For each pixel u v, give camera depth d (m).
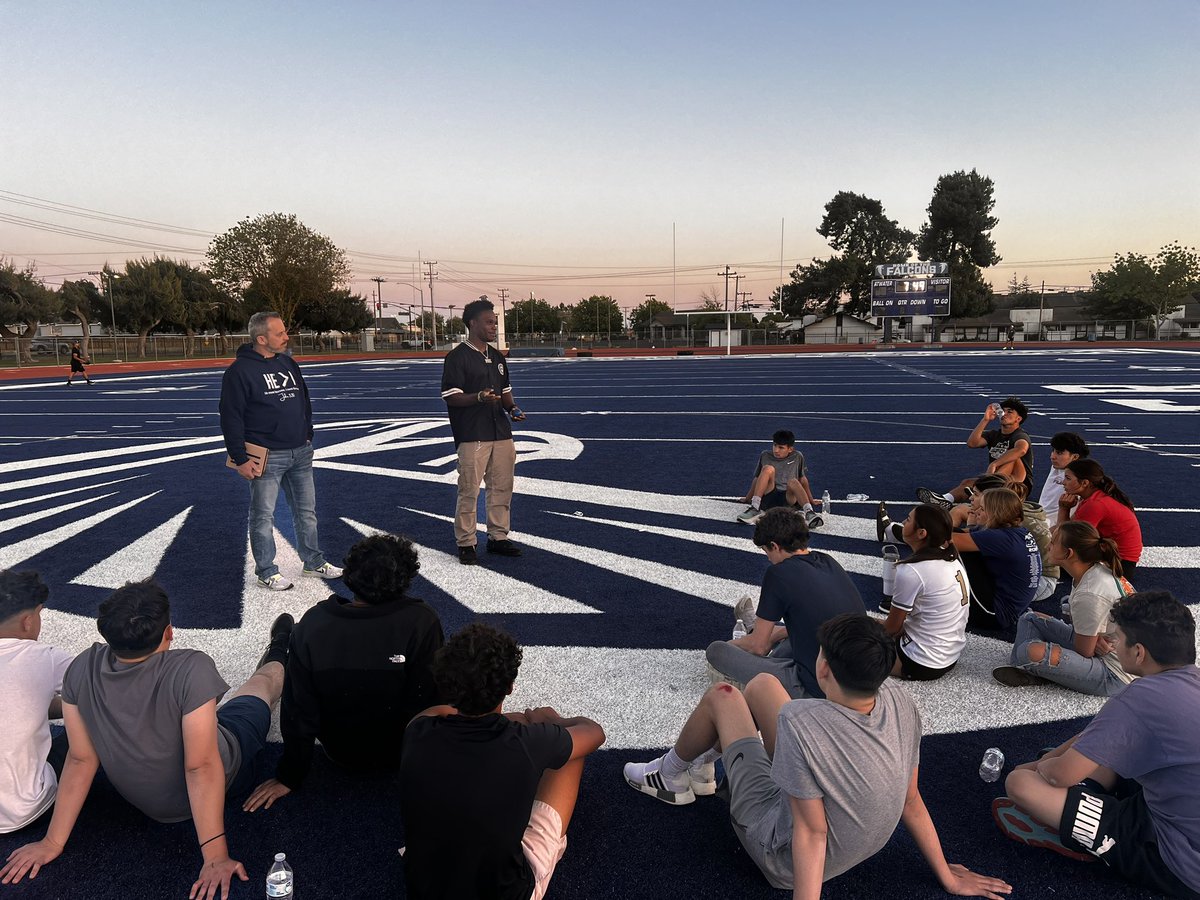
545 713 2.91
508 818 2.18
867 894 2.56
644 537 6.87
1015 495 4.64
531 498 8.43
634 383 27.06
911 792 2.42
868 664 2.13
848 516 7.63
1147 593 2.52
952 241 71.19
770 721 2.83
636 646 4.52
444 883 2.21
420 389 25.23
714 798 3.15
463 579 5.73
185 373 37.19
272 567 5.57
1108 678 3.81
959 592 3.91
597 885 2.61
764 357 49.34
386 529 7.24
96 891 2.60
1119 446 11.46
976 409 16.92
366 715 2.98
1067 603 4.61
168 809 2.82
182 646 4.59
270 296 60.59
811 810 2.17
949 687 3.99
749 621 4.32
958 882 2.55
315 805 3.09
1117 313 73.44
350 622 2.91
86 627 4.86
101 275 60.72
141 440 13.19
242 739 3.01
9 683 2.77
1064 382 23.66
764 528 3.58
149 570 6.02
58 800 2.71
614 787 3.20
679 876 2.66
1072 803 2.55
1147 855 2.44
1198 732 2.33
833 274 71.56
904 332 73.38
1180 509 7.56
